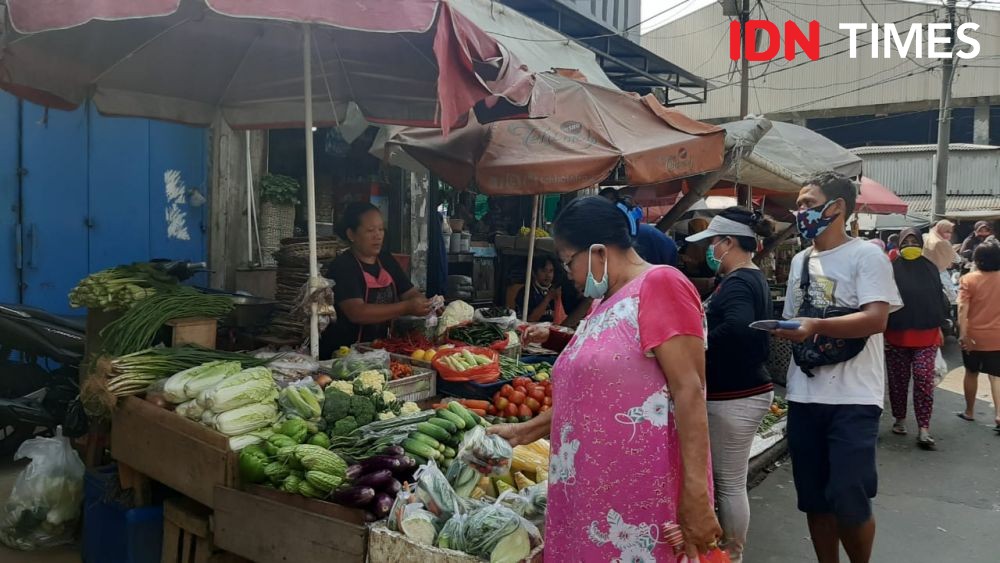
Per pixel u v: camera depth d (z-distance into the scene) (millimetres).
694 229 7332
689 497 1923
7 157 5566
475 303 8812
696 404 1941
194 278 6812
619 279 2137
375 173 8203
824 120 30609
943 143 18344
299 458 2695
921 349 6496
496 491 2959
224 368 3197
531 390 3916
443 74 2912
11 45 3564
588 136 4590
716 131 4734
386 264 5016
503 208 10305
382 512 2533
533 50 7160
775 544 4344
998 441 6727
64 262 5941
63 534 3777
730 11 15086
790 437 3479
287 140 7672
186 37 4270
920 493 5281
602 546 2035
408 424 3000
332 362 3949
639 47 11438
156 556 3258
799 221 3426
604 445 2023
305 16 2709
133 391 3268
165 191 6594
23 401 4598
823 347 3246
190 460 2975
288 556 2648
